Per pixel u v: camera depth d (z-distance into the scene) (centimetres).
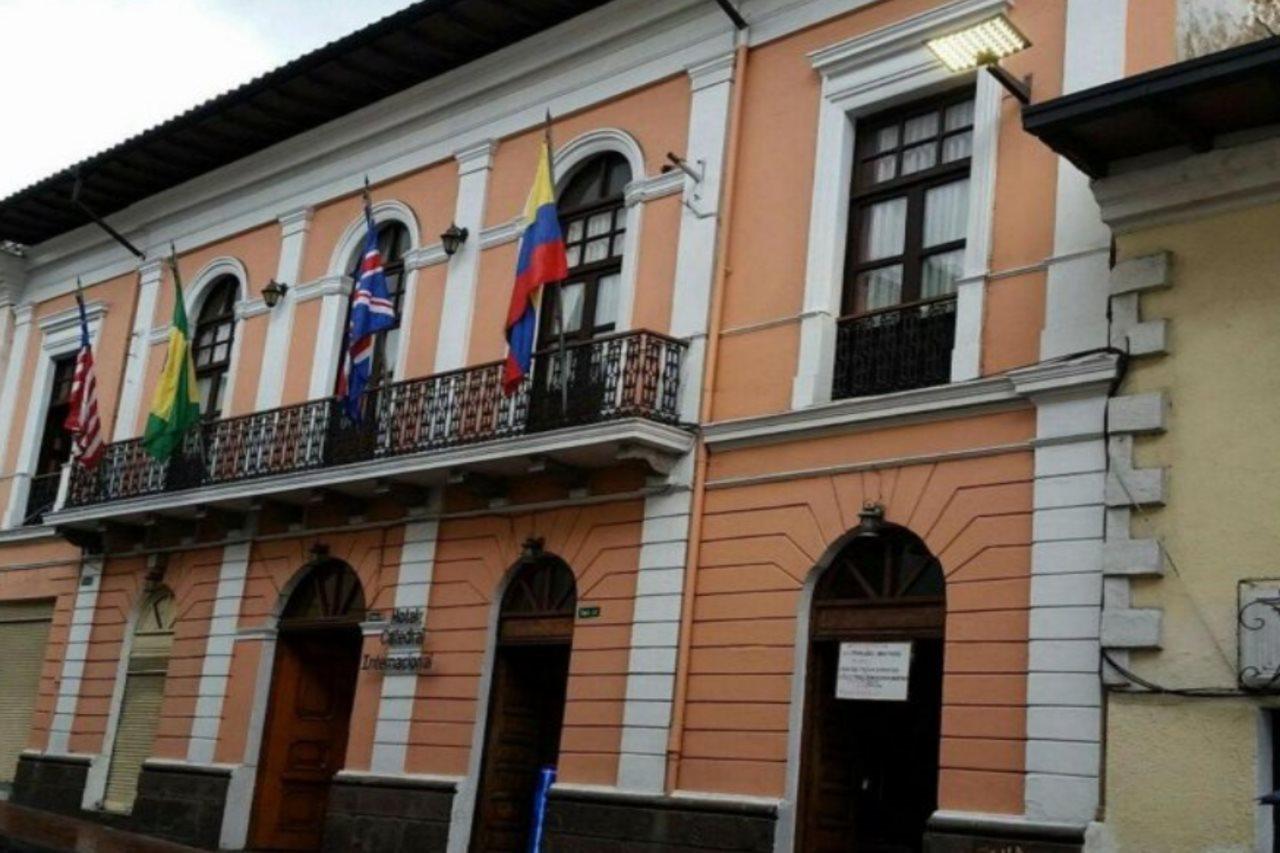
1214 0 1021
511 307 1301
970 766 1026
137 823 1667
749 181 1307
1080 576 995
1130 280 1000
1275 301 936
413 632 1445
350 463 1468
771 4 1329
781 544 1188
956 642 1058
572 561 1333
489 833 1358
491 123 1562
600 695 1276
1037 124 967
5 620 2084
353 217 1700
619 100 1446
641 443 1241
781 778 1133
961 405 1091
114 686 1805
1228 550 920
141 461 1780
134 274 2019
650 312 1345
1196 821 897
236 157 1841
